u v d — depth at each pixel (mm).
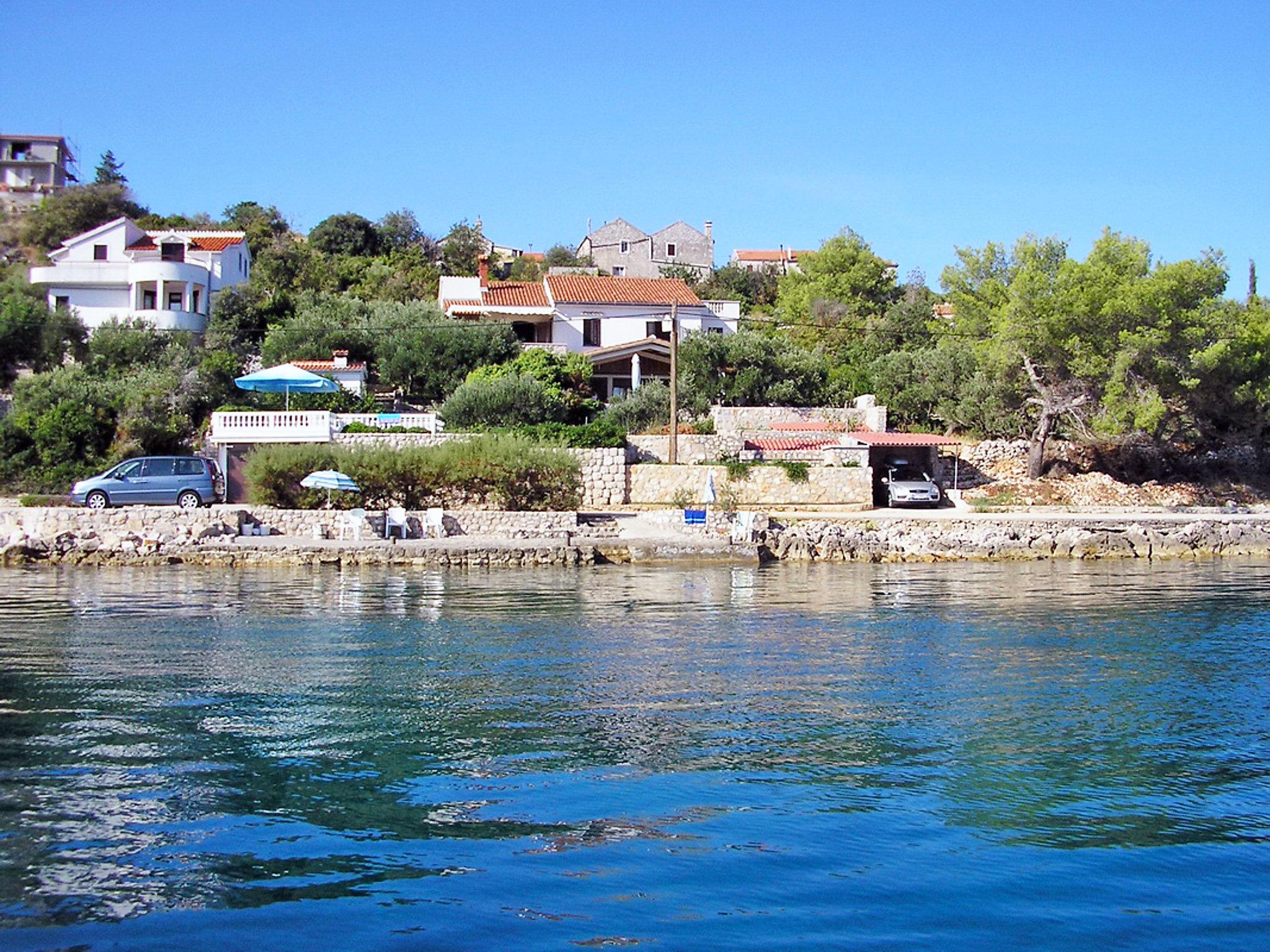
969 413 63562
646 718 20484
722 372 67938
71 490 49250
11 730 19203
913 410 67062
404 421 55312
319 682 22844
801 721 20406
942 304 106438
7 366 66812
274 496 46438
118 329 67125
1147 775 17703
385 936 12086
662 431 58594
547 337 74312
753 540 45906
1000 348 60031
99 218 98812
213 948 11758
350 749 18453
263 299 78688
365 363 67250
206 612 31219
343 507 46906
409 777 17125
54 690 21938
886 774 17562
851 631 29203
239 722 19875
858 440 56562
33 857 13969
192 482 46188
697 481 52875
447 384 64125
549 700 21625
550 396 58938
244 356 70625
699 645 27078
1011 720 20625
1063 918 12758
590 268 116000
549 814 15695
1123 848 14820
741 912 12766
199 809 15703
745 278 113562
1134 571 43250
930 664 25219
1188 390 58844
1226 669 24906
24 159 121000
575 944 11953
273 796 16234
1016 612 32562
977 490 58406
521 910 12750
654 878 13656
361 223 111062
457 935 12125
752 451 55688
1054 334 58562
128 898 12922
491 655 25641
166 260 74938
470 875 13664
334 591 35688
